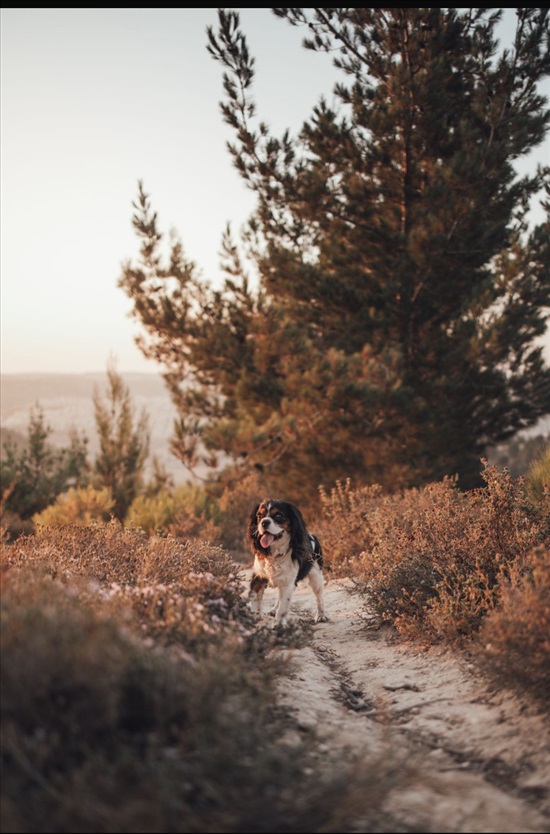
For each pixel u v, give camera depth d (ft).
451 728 13.69
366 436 61.82
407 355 64.49
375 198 62.39
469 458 68.18
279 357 62.95
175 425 61.00
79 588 16.05
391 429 61.62
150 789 8.63
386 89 60.49
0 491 58.18
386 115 58.13
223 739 10.03
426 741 13.26
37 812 8.50
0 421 116.26
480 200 55.83
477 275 62.80
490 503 21.06
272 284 67.92
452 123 62.23
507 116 60.23
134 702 10.37
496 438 73.20
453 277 60.95
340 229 64.03
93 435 216.33
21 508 58.70
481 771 11.82
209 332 62.44
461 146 60.49
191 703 10.41
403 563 22.54
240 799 9.22
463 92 63.00
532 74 59.21
